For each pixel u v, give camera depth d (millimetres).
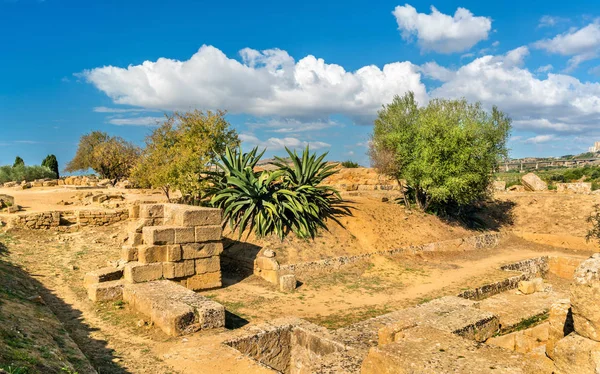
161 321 9133
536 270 22672
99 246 17234
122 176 58094
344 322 11914
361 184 37000
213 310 9297
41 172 58469
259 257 16844
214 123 27922
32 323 7484
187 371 7105
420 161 25625
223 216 20391
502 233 28000
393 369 5535
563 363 4543
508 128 30391
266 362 9016
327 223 22000
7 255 14547
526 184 36531
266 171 22484
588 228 26922
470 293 15641
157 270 12812
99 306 10594
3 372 4816
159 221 14328
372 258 19734
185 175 23016
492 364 5441
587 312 4469
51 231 19250
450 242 23594
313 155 22688
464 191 25469
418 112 29266
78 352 7066
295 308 13062
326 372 6711
